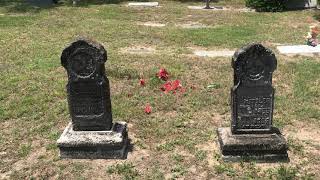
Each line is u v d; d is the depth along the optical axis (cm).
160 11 695
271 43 487
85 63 241
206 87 353
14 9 704
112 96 335
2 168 246
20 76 383
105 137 250
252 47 233
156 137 275
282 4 699
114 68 393
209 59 430
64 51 240
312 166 242
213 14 673
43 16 643
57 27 572
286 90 346
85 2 779
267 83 239
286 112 306
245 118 246
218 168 239
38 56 443
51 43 493
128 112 307
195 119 299
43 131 286
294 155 253
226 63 416
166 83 353
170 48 476
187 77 376
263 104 243
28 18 628
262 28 561
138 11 693
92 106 249
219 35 525
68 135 253
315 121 294
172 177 235
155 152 258
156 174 237
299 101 324
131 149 262
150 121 294
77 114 252
